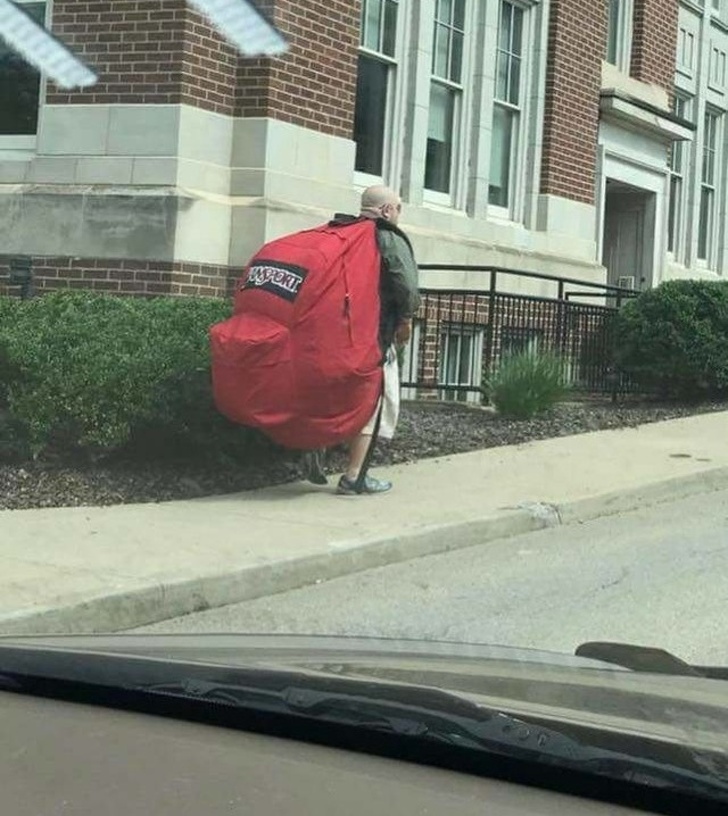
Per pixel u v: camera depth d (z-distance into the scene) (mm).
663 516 8648
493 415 11711
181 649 2789
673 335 12969
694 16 19469
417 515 7742
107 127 10914
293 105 11312
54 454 8461
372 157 12883
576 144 15500
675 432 11578
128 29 10828
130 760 1997
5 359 8242
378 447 9938
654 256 17734
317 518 7570
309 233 7961
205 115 10891
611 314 13680
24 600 5508
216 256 10961
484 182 14117
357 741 2207
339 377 7715
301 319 7641
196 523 7305
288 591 6453
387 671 2650
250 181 11094
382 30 12820
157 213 10602
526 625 5777
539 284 14656
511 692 2525
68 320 8734
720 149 20531
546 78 15023
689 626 5793
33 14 11227
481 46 13992
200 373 8234
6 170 11344
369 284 7895
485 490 8656
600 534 8000
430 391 12906
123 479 8234
